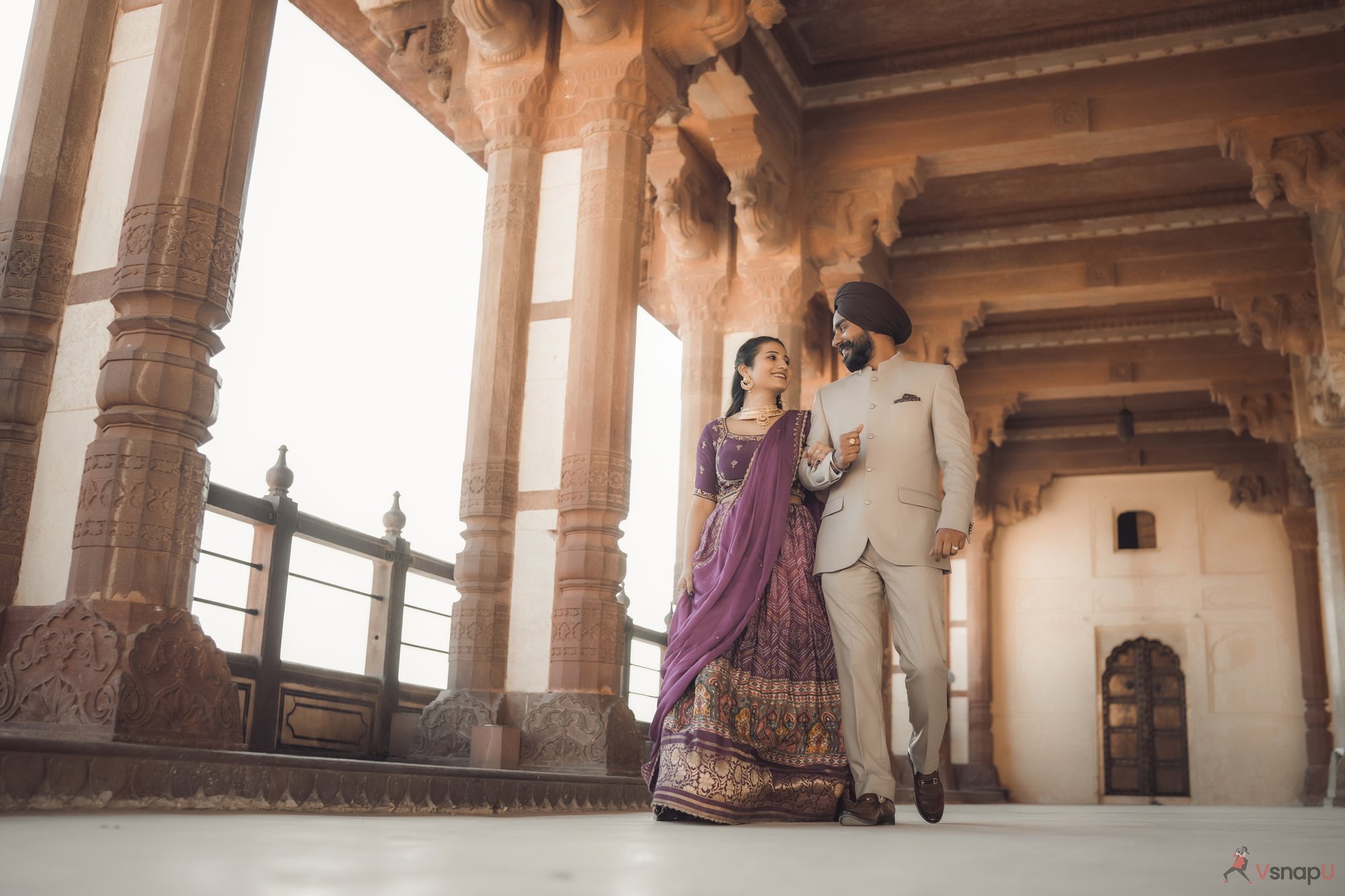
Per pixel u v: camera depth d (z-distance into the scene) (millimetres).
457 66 7543
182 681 3064
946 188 11375
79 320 3648
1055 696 17875
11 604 3379
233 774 2688
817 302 11828
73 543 3133
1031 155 9367
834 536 3184
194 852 1420
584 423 5977
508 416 6219
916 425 3225
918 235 12102
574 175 6551
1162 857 1672
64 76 3809
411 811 3262
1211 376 14047
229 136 3508
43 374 3607
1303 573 16750
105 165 3793
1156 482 18219
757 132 8789
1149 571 17922
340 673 6258
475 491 6137
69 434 3535
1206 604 17500
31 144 3729
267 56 3709
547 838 1978
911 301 12094
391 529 6988
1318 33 8633
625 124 6402
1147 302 13906
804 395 11438
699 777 2822
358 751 6355
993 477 18359
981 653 17750
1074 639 17984
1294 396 12883
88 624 2990
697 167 9406
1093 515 18375
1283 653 16938
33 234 3664
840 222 9453
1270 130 8633
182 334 3330
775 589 3162
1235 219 11227
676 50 6613
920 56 9391
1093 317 14211
